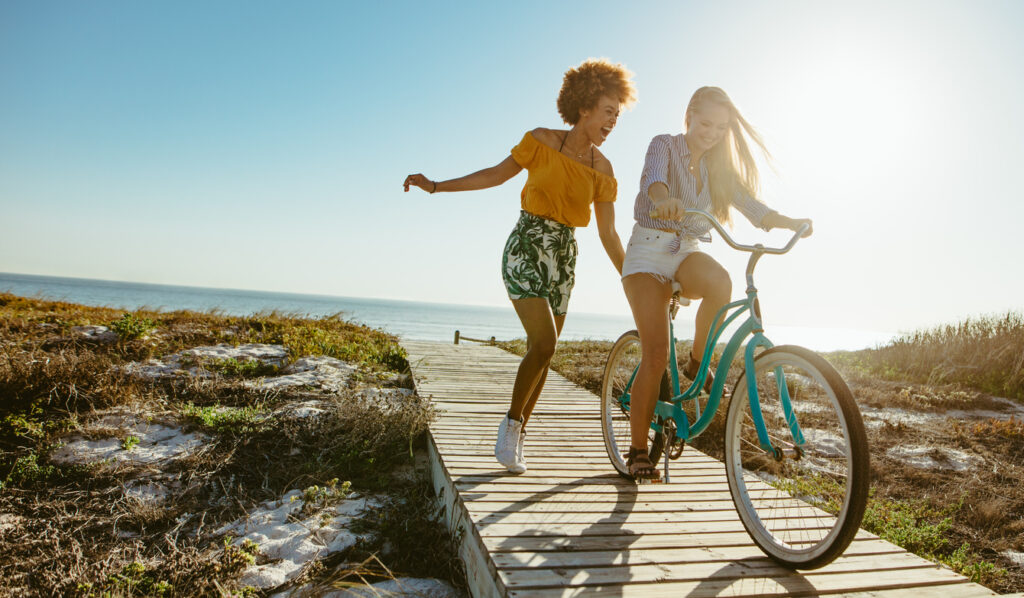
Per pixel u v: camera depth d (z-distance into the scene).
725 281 2.80
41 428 4.79
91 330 7.62
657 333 2.85
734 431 2.66
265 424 5.00
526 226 3.20
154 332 7.90
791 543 2.46
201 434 4.84
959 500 4.56
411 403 5.27
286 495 4.11
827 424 3.18
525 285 3.15
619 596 2.06
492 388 6.84
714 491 3.35
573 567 2.28
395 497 4.07
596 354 11.93
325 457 4.68
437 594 2.94
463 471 3.56
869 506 4.29
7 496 3.91
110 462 4.34
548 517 2.83
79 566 3.04
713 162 2.95
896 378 9.54
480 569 2.54
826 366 2.11
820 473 3.04
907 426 6.62
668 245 2.91
